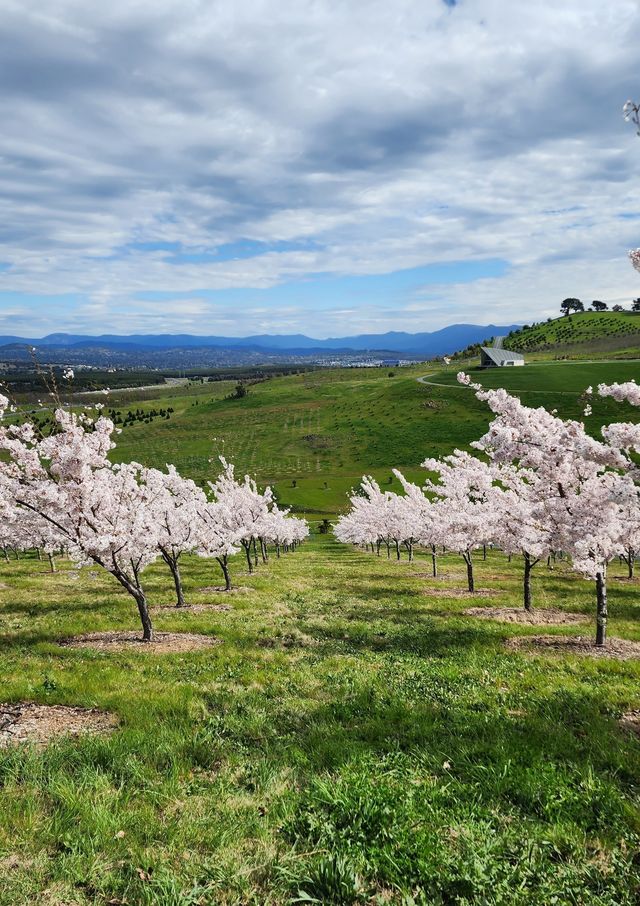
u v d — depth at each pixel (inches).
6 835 215.5
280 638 648.4
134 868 201.6
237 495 1459.2
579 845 219.6
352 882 191.2
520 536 816.3
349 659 541.0
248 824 233.5
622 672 500.1
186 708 381.7
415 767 289.7
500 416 652.7
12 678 445.1
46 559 1846.7
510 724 355.3
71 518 592.1
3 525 691.4
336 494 4291.3
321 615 810.2
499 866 200.5
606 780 275.1
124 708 373.1
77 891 189.3
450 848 216.4
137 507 695.7
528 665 518.0
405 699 408.8
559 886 193.6
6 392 567.2
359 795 244.4
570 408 4950.8
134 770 277.1
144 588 1100.5
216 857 211.3
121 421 7800.2
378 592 1067.9
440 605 906.7
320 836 223.9
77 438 590.2
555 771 282.0
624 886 194.2
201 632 689.6
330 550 2593.5
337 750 311.3
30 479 583.5
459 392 6688.0
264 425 7160.4
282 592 1067.9
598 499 598.5
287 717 372.2
